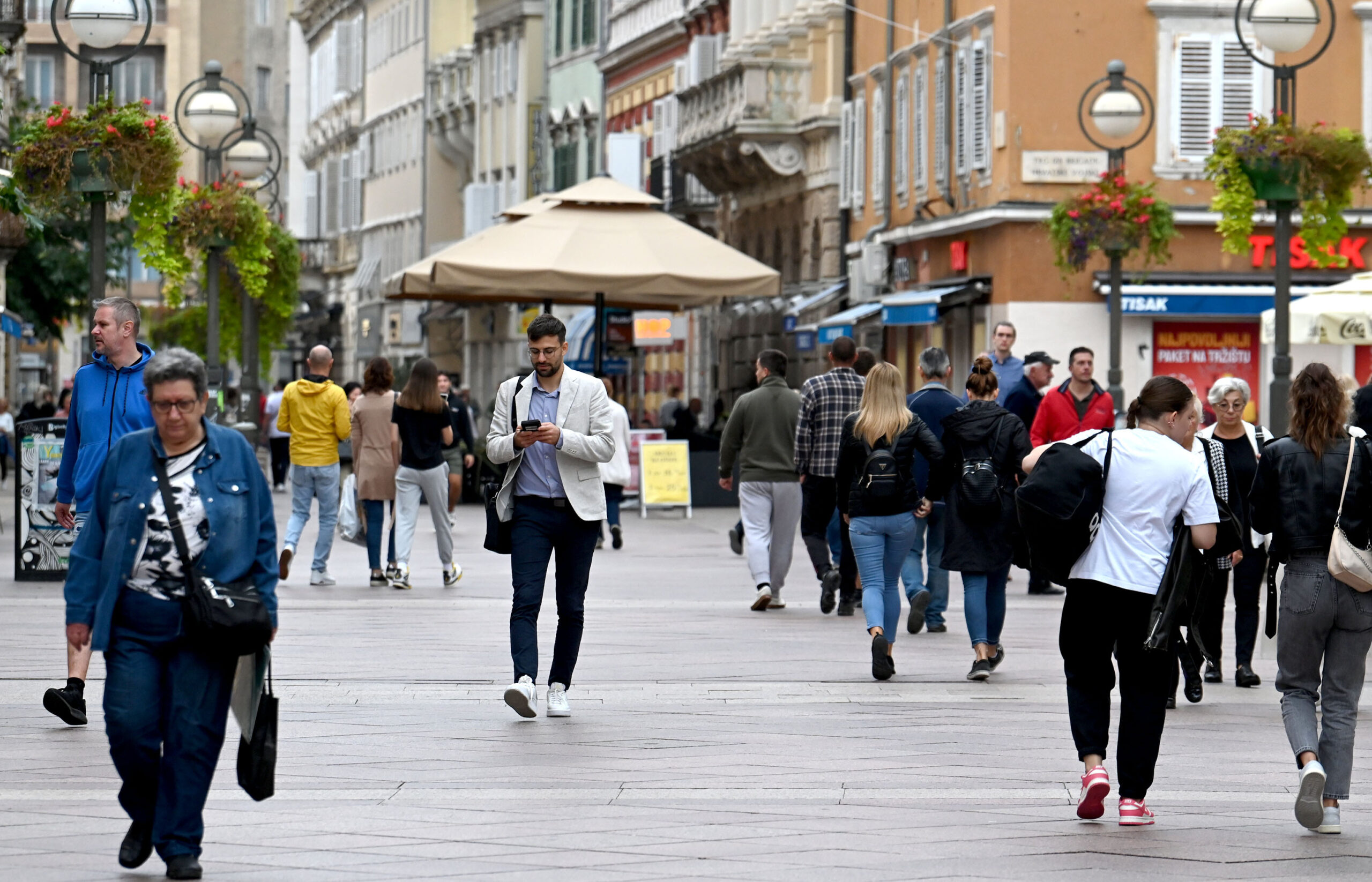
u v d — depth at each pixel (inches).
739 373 4665.4
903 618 1566.2
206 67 2630.4
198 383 667.4
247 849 714.2
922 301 3299.7
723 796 821.9
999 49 3112.7
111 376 986.1
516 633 1024.2
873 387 1245.7
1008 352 1876.2
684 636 1402.6
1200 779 882.1
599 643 1355.8
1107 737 791.7
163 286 2736.2
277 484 3678.6
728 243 4820.4
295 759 899.4
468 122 7298.2
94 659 1224.8
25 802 791.7
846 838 741.9
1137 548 783.7
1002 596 1214.9
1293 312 1883.6
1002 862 705.6
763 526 1598.2
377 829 749.3
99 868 679.1
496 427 1048.8
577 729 992.2
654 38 5241.1
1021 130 3063.5
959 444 1222.3
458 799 808.9
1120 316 2418.8
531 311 5693.9
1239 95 3095.5
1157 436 793.6
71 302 4591.5
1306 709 809.5
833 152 4067.4
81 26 1716.3
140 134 1707.7
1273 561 827.4
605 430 1039.6
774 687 1149.7
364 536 1803.6
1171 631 768.3
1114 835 756.6
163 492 663.1
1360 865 713.0
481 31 7017.7
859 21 3983.8
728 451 1599.4
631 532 2625.5
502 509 1033.5
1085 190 2989.7
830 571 1563.7
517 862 693.9
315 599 1663.4
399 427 1760.6
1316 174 1879.9
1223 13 3085.6
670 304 2972.4
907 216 3627.0
